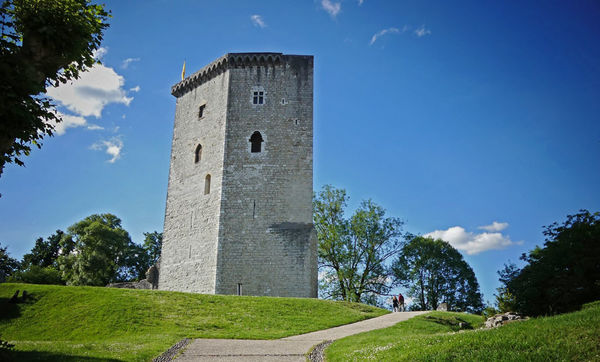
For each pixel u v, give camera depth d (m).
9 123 10.32
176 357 13.84
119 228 57.41
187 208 36.22
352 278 43.69
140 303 22.36
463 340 12.16
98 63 12.83
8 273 48.00
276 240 32.41
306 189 33.78
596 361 9.62
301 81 36.66
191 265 34.03
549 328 11.77
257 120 35.62
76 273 49.22
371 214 45.84
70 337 18.27
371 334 18.34
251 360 13.42
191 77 39.66
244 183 34.09
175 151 39.19
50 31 11.34
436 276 49.75
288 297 28.88
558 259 17.27
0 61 10.44
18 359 12.54
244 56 36.78
